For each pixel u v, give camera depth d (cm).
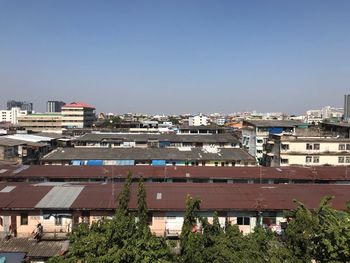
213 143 8844
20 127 13275
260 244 2106
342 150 6850
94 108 18875
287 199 3928
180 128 11925
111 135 9650
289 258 1855
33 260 2716
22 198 3797
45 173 5216
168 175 5222
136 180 5175
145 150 7331
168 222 3709
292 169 5694
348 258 1616
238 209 3659
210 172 5400
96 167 5562
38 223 3656
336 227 1677
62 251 2731
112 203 3722
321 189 4328
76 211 3669
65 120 16250
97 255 1820
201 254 2133
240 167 5709
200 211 3638
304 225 1912
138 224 2328
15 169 5428
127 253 1797
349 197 4050
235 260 1942
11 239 3045
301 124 9356
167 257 1970
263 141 9044
